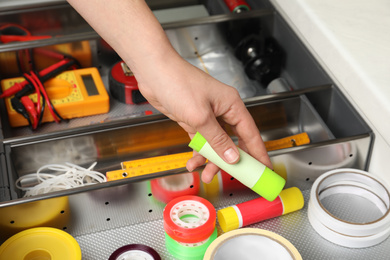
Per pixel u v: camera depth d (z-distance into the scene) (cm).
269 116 121
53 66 133
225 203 105
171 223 92
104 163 118
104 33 83
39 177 111
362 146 103
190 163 95
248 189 103
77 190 94
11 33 148
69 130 111
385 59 101
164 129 116
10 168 103
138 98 133
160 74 80
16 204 92
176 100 80
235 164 85
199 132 82
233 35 142
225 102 85
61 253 90
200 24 138
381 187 99
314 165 104
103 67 142
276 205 98
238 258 86
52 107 125
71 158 115
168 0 162
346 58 102
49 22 151
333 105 115
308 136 120
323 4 115
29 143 109
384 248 95
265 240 85
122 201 98
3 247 90
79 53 137
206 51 146
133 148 118
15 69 135
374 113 96
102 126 112
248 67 137
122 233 101
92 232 101
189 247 93
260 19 138
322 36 109
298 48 127
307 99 119
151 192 98
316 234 98
